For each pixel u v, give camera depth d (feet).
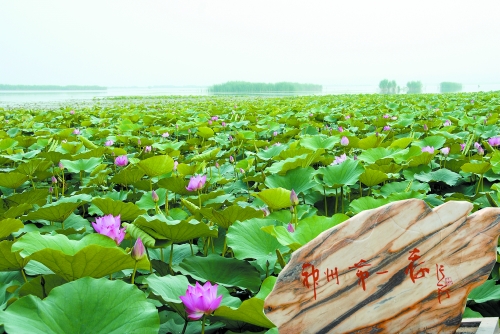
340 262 4.25
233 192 14.11
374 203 9.20
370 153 14.39
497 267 7.64
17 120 34.71
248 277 6.89
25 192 11.44
